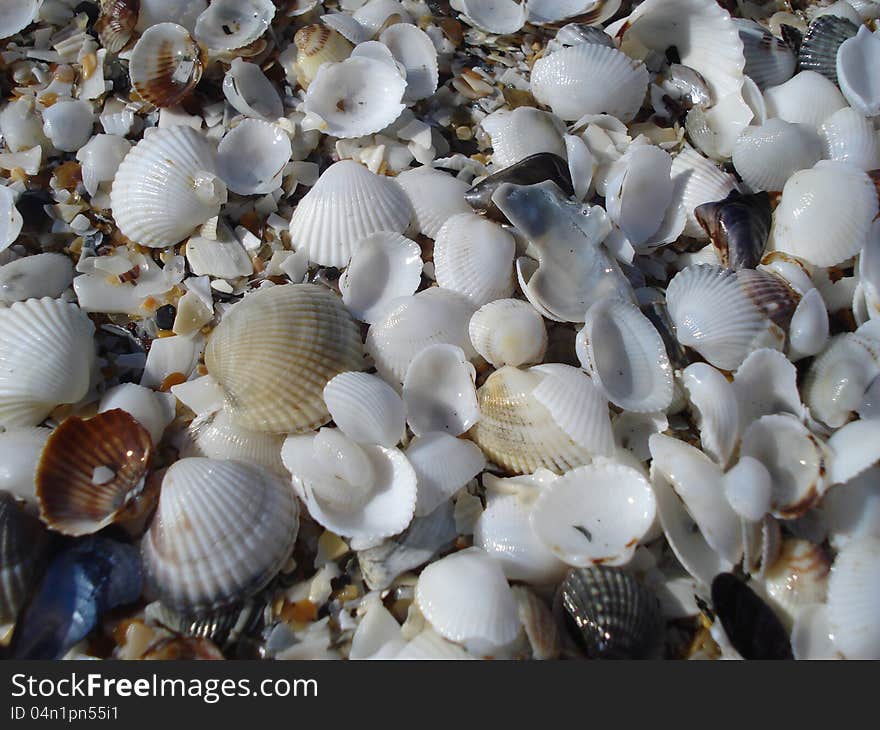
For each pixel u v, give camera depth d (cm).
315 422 17
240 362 17
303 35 21
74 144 21
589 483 16
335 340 18
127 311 19
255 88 21
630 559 16
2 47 22
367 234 19
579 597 15
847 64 21
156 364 18
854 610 15
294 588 16
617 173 19
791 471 16
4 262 19
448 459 16
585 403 17
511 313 17
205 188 19
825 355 18
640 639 15
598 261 18
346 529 16
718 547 16
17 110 21
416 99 21
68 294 19
